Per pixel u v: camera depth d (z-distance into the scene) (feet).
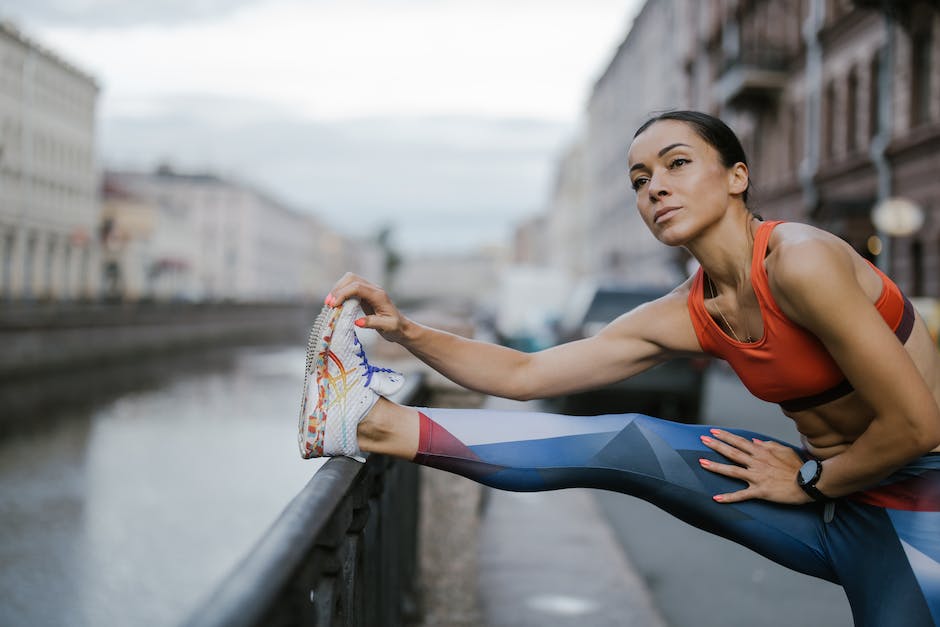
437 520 13.17
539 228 423.23
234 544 22.25
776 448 6.00
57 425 44.14
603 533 17.85
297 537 3.53
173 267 242.58
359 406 5.62
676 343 6.23
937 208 58.49
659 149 5.68
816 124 79.10
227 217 309.22
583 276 237.25
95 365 89.61
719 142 5.68
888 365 4.87
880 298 5.30
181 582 19.21
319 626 4.23
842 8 73.72
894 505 5.38
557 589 13.91
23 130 153.89
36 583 18.81
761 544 5.93
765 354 5.58
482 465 5.80
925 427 4.91
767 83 86.58
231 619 2.59
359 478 5.40
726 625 12.81
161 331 114.42
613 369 6.42
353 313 5.74
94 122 186.09
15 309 86.02
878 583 5.33
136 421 45.96
